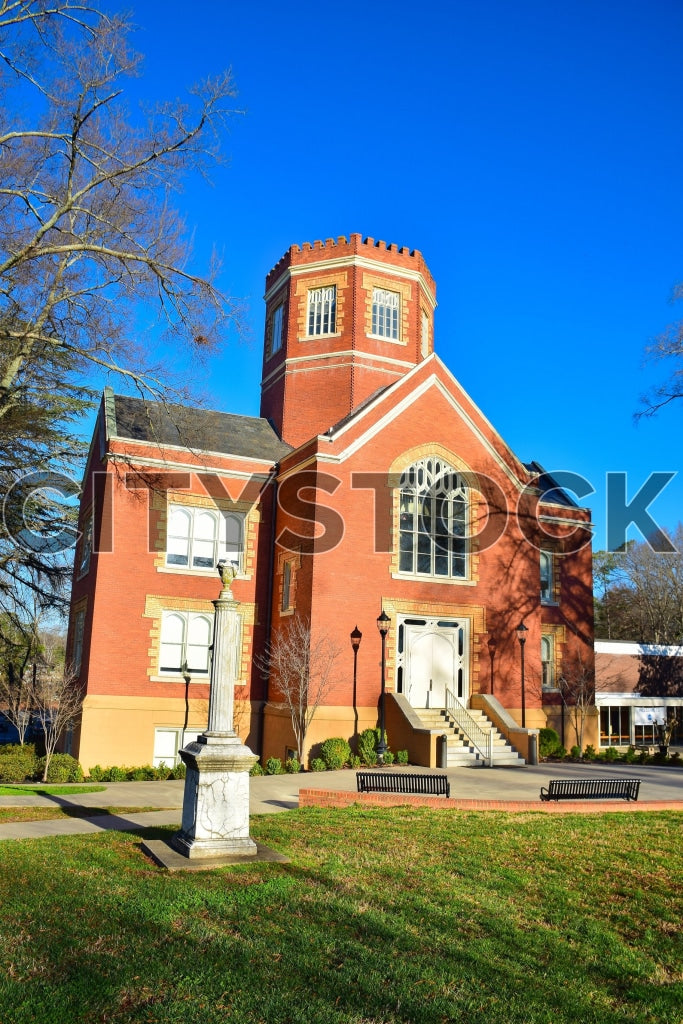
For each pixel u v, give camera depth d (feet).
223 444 100.63
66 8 60.18
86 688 84.64
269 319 124.67
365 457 89.86
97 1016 20.56
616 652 140.05
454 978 23.90
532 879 35.37
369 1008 21.66
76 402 89.51
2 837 43.37
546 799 56.13
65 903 29.32
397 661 88.48
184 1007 21.04
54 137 62.59
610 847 41.78
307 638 82.53
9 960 23.81
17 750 88.07
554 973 24.94
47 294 66.54
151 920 27.45
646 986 24.36
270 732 88.99
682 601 188.85
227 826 37.40
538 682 96.63
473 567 94.43
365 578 87.15
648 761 95.40
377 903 30.76
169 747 86.89
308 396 112.98
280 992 22.24
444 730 84.53
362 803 55.11
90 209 64.54
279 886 31.94
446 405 96.78
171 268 64.85
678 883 35.58
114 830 45.75
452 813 50.47
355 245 114.11
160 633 88.53
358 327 112.27
